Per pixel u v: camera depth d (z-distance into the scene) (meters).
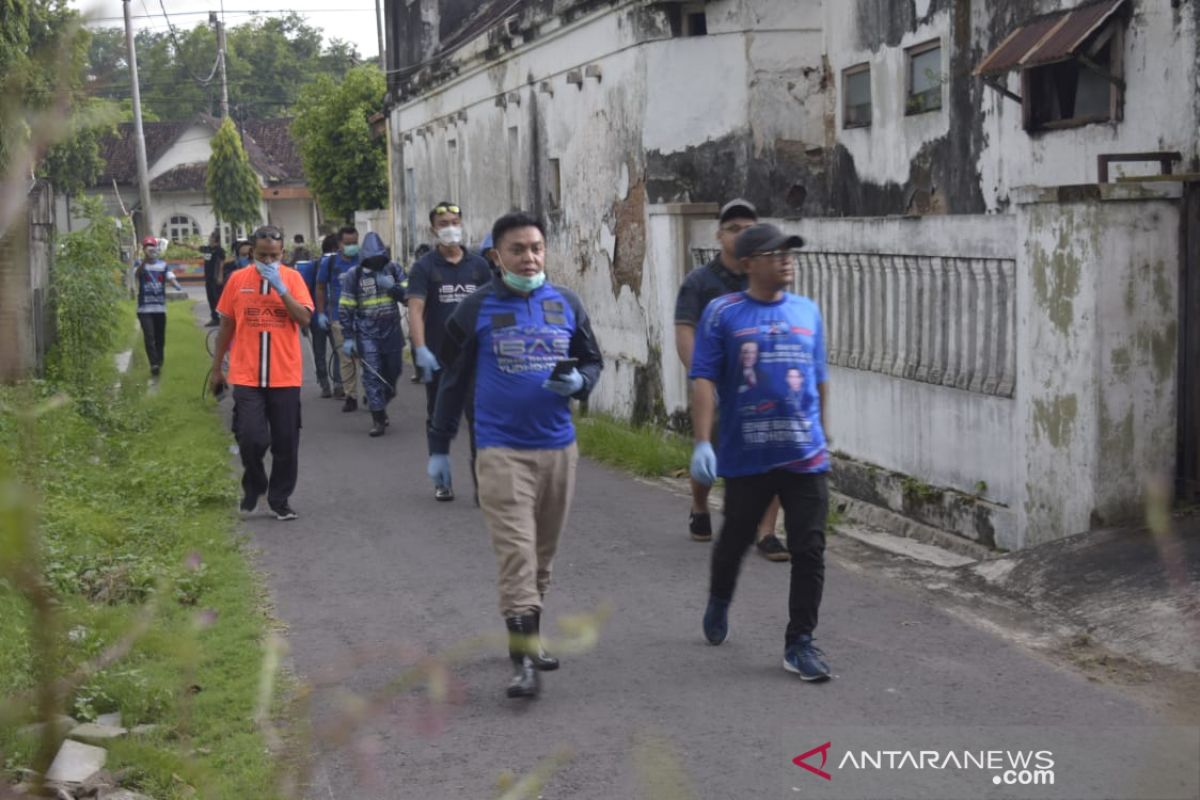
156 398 14.91
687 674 5.71
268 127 62.84
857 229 9.30
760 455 5.55
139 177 26.22
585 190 15.12
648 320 12.74
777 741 4.88
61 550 6.68
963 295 8.21
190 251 48.81
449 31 24.05
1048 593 6.54
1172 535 6.55
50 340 15.56
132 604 6.60
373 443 13.14
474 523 9.17
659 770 2.71
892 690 5.42
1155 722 4.92
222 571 7.51
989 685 5.44
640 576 7.52
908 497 8.66
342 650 6.16
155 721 5.07
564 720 5.18
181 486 9.86
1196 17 7.98
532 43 16.78
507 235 5.70
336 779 4.62
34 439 1.50
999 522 7.67
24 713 1.71
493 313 5.67
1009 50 9.48
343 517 9.43
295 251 23.48
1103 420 6.84
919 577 7.33
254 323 9.20
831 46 13.29
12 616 4.86
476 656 6.07
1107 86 9.07
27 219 1.43
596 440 12.34
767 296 5.59
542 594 5.94
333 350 16.12
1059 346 7.06
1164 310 6.88
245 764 4.50
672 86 13.23
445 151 22.91
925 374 8.64
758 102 13.41
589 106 14.89
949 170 11.22
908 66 11.88
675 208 11.88
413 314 9.51
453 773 4.68
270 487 9.41
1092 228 6.77
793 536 5.57
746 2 13.25
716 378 5.63
